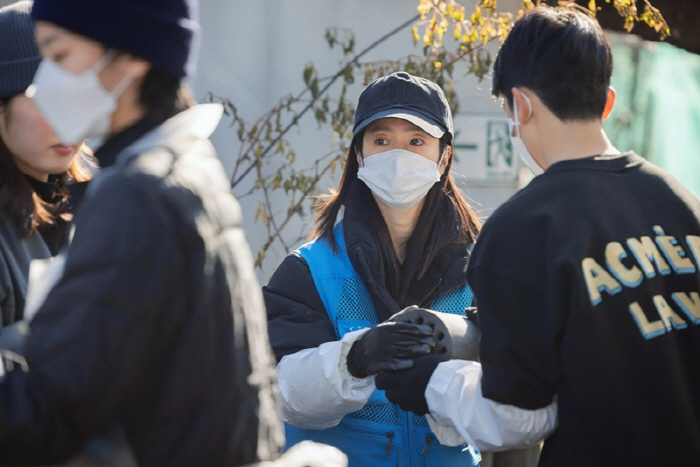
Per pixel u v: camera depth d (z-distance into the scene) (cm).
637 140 1046
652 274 365
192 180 289
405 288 541
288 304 527
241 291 300
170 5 299
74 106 295
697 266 379
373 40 1138
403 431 511
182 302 274
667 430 361
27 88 404
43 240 446
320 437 516
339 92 1132
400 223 555
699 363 374
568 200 370
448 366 421
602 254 359
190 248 279
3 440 248
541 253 366
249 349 301
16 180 419
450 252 550
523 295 370
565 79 385
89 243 264
